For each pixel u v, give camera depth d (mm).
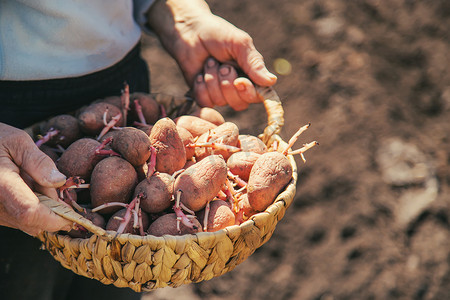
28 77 1299
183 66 1692
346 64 3285
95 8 1366
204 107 1609
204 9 1666
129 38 1519
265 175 1244
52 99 1370
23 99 1324
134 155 1219
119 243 1025
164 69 3414
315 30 3512
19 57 1280
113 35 1429
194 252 1058
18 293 1485
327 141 2875
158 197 1176
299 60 3359
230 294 2365
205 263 1090
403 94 3139
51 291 1562
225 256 1103
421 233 2484
